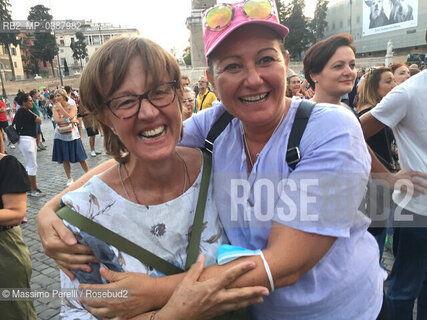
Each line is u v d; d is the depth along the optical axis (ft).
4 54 209.36
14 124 20.65
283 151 3.92
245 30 3.76
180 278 3.69
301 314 4.07
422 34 142.20
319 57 8.04
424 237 6.65
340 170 3.55
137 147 3.75
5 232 6.60
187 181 4.30
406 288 7.29
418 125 6.50
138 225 3.94
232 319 4.17
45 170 28.53
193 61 50.55
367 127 7.15
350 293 4.13
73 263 3.84
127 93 3.54
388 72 8.97
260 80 3.81
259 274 3.43
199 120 5.10
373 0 160.35
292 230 3.57
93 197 3.93
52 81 174.81
